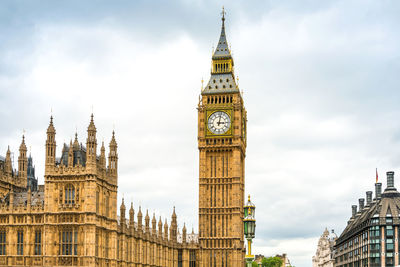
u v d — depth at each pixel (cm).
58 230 12025
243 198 19312
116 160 13338
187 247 18050
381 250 18600
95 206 12056
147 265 15600
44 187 12850
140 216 15338
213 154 18425
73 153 12594
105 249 12700
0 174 12975
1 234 12331
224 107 18488
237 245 17650
